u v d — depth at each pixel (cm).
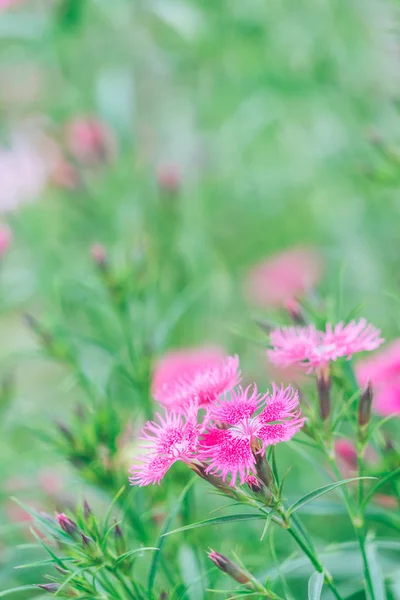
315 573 68
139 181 112
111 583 71
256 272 113
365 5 108
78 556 69
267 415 67
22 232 111
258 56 113
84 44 121
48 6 121
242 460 67
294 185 122
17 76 133
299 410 68
